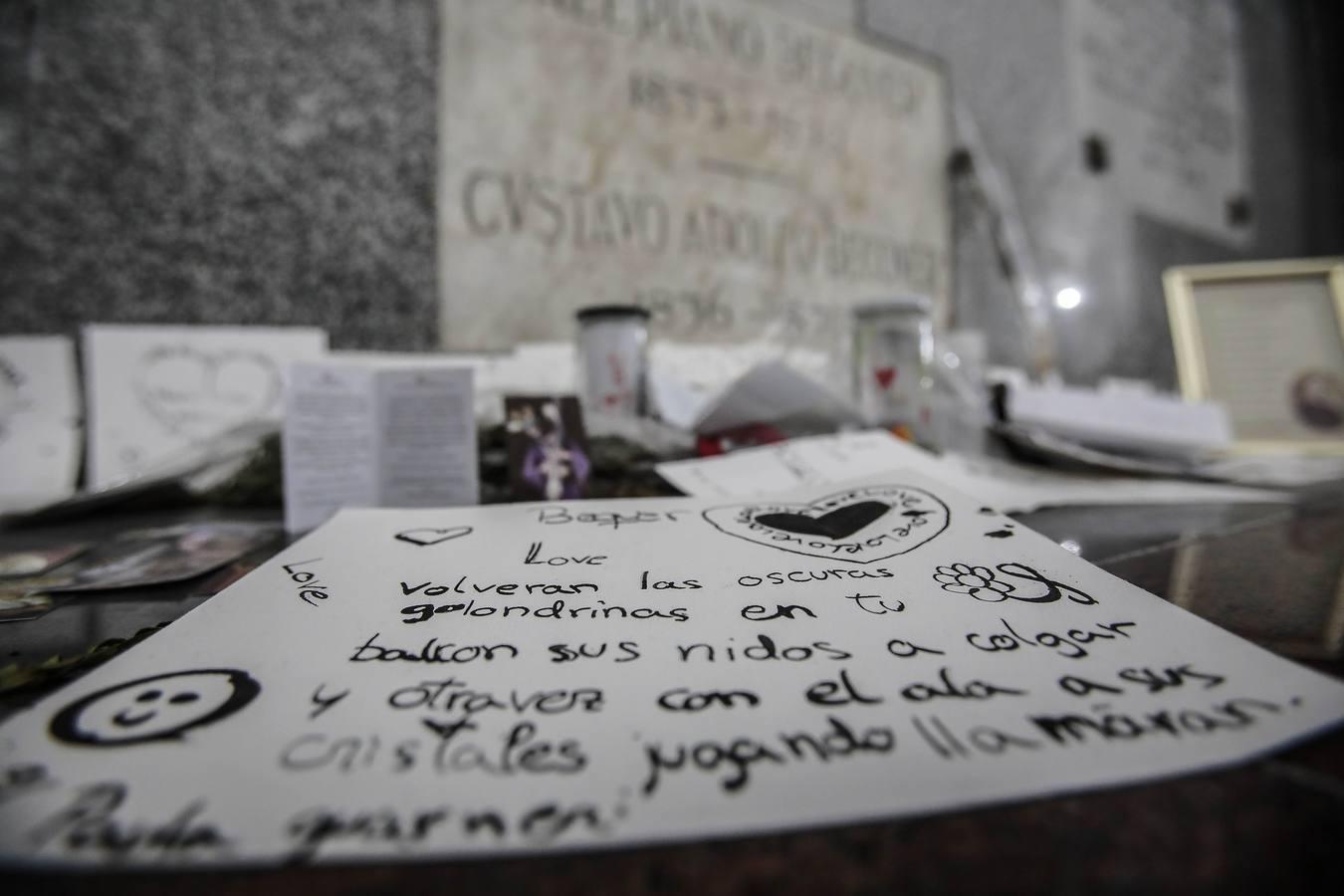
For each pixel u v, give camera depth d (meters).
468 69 0.88
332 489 0.40
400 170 0.85
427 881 0.11
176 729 0.14
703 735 0.14
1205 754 0.13
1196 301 1.27
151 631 0.21
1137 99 1.64
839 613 0.20
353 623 0.20
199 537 0.39
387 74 0.85
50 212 0.73
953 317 1.30
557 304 0.93
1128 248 1.59
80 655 0.20
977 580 0.23
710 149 1.05
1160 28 1.70
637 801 0.12
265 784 0.12
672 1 1.03
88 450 0.73
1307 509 0.47
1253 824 0.12
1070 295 1.20
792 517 0.30
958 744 0.14
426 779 0.13
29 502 0.65
